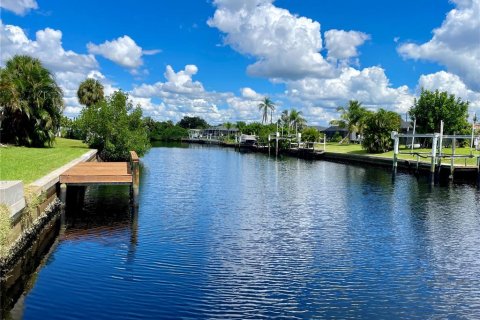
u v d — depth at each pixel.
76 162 26.64
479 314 9.79
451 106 59.88
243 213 20.59
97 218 18.41
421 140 65.31
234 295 10.48
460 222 19.31
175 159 60.47
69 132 70.38
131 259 12.91
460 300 10.54
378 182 34.56
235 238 15.84
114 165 26.16
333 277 11.93
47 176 18.80
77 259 12.78
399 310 9.93
